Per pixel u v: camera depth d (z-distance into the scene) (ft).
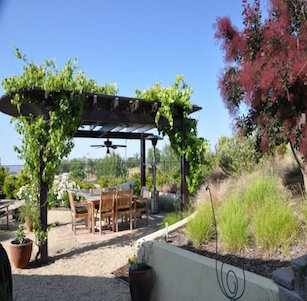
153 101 17.67
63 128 14.69
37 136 14.33
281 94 9.77
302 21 10.11
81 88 14.80
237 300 7.14
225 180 19.26
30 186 15.01
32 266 13.80
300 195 12.42
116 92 20.21
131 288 9.89
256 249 9.54
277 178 14.79
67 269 13.23
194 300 8.54
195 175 19.12
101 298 10.23
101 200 19.26
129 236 18.54
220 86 11.99
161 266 10.18
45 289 11.10
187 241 11.71
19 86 14.06
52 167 14.48
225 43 11.69
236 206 11.78
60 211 28.27
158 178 35.58
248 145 20.53
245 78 10.29
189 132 19.45
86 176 55.67
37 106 14.69
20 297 10.43
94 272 12.75
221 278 7.64
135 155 53.42
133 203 21.99
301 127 10.19
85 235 19.16
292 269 6.75
